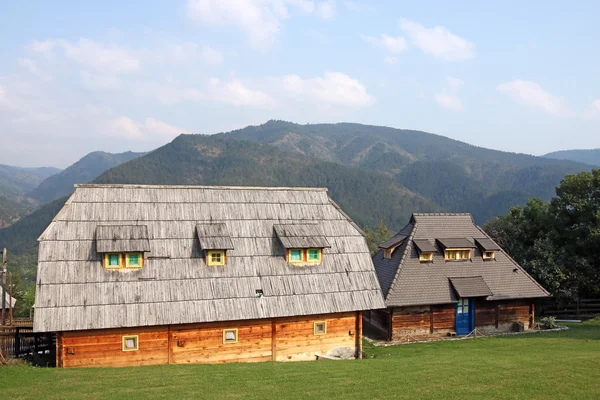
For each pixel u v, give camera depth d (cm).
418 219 3550
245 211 2633
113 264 2225
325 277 2512
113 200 2448
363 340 3114
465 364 2098
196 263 2350
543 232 4500
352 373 1933
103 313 2080
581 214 4391
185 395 1608
